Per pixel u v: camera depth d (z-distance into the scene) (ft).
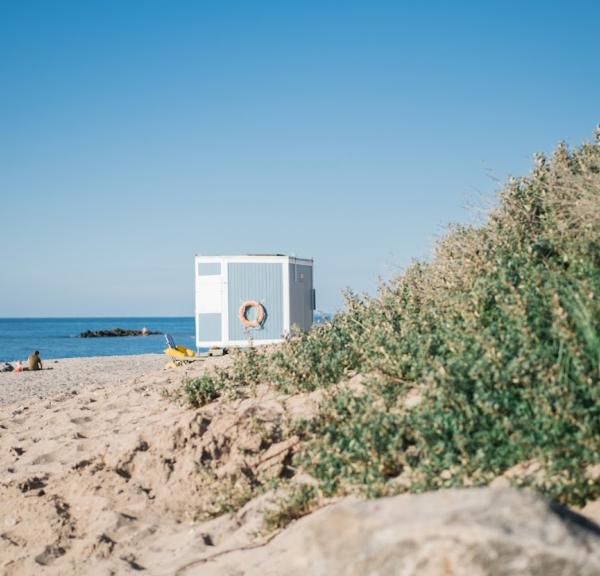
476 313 18.94
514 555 8.71
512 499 9.43
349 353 23.54
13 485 20.35
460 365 16.40
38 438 27.48
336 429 17.61
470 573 8.79
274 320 62.13
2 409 39.60
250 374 26.40
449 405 15.62
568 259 18.92
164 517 17.35
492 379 15.51
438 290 23.03
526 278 19.26
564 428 13.55
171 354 62.54
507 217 23.13
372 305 27.45
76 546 16.40
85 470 20.43
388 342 20.95
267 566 12.75
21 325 562.25
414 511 9.71
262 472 17.98
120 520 17.04
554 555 8.64
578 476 12.38
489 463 13.74
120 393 35.58
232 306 61.82
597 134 26.68
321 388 22.18
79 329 428.15
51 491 19.76
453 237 25.59
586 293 16.31
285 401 21.62
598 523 11.39
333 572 9.67
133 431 24.32
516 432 13.84
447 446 14.67
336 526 10.14
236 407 23.08
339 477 15.51
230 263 61.93
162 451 19.97
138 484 18.93
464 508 9.36
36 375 67.21
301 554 10.29
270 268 62.39
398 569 9.19
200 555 14.60
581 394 14.25
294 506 15.19
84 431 27.17
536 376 15.17
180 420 20.97
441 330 20.38
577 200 21.27
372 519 9.84
